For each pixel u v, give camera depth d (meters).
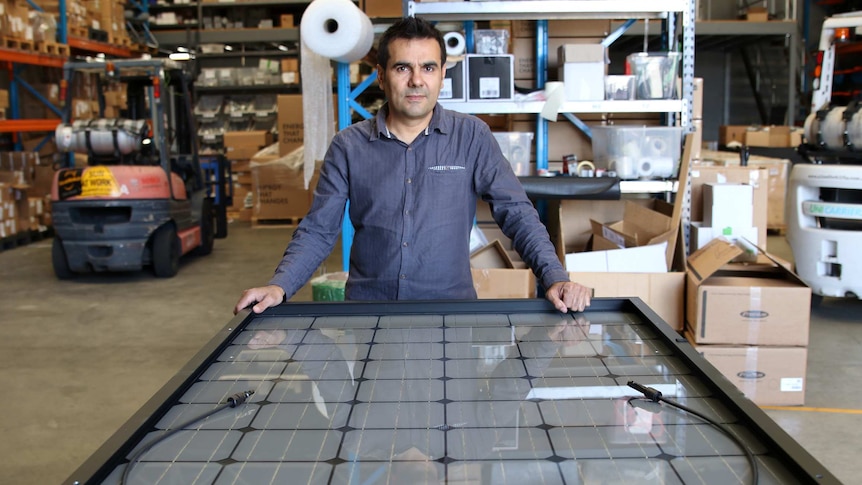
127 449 0.86
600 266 3.18
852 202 4.20
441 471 0.80
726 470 0.80
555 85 3.43
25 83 7.69
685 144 3.41
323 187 1.85
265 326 1.36
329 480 0.79
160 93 5.77
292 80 10.77
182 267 6.18
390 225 1.83
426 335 1.29
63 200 5.47
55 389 3.38
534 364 1.13
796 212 4.34
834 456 2.57
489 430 0.90
